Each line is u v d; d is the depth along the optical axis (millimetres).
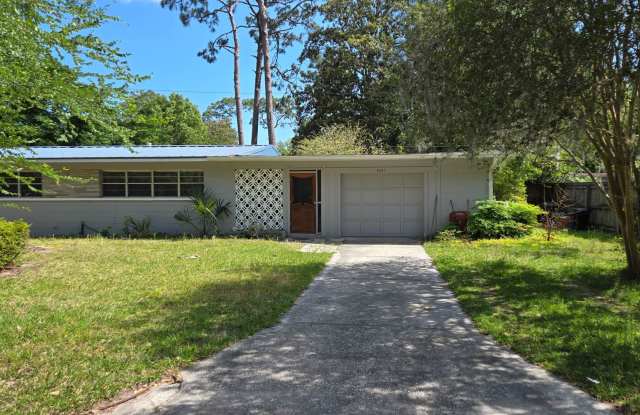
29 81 5883
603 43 5238
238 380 4059
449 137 7355
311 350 4762
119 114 6910
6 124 6113
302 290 7387
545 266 8992
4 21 5586
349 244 13203
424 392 3793
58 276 8305
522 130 6309
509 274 8328
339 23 28609
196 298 6727
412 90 7695
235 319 5723
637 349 4520
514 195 16359
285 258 10336
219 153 15656
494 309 6109
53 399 3672
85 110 6418
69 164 15477
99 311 6043
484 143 7020
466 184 14203
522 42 5707
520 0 5562
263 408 3561
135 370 4215
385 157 13781
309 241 13945
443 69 6875
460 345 4883
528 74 5699
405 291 7332
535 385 3896
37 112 7547
